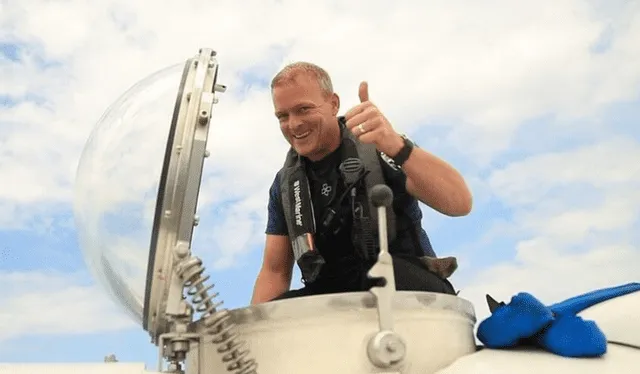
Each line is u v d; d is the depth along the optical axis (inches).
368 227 69.8
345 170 73.2
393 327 54.2
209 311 53.5
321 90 78.7
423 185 70.1
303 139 77.2
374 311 54.6
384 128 66.4
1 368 49.7
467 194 73.0
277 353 53.9
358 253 70.1
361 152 74.2
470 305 62.2
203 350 56.2
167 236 55.8
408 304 56.1
